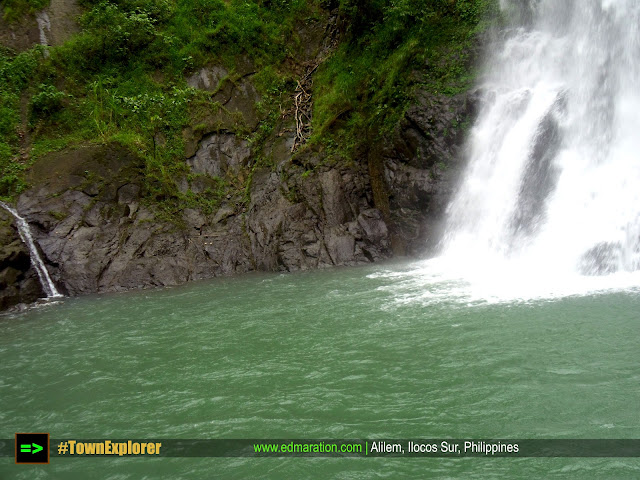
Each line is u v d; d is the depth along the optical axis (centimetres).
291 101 1798
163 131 1641
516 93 1288
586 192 1068
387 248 1412
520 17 1425
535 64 1327
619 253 956
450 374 597
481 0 1505
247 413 550
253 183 1623
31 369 734
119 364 730
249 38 1862
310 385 605
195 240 1451
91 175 1455
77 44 1717
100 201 1436
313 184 1506
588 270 986
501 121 1307
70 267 1311
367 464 445
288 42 1911
